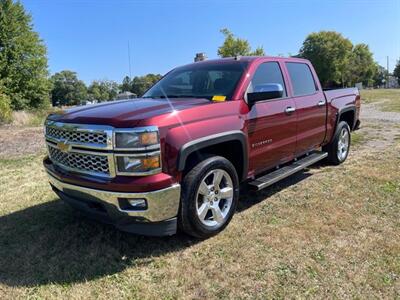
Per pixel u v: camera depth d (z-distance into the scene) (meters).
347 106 6.26
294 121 4.72
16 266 3.19
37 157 7.93
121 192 2.97
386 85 98.31
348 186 4.99
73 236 3.73
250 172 4.08
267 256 3.22
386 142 8.09
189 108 3.34
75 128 3.20
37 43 28.33
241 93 3.92
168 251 3.38
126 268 3.13
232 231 3.72
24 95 27.50
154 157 2.97
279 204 4.43
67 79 96.06
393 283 2.77
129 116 3.06
